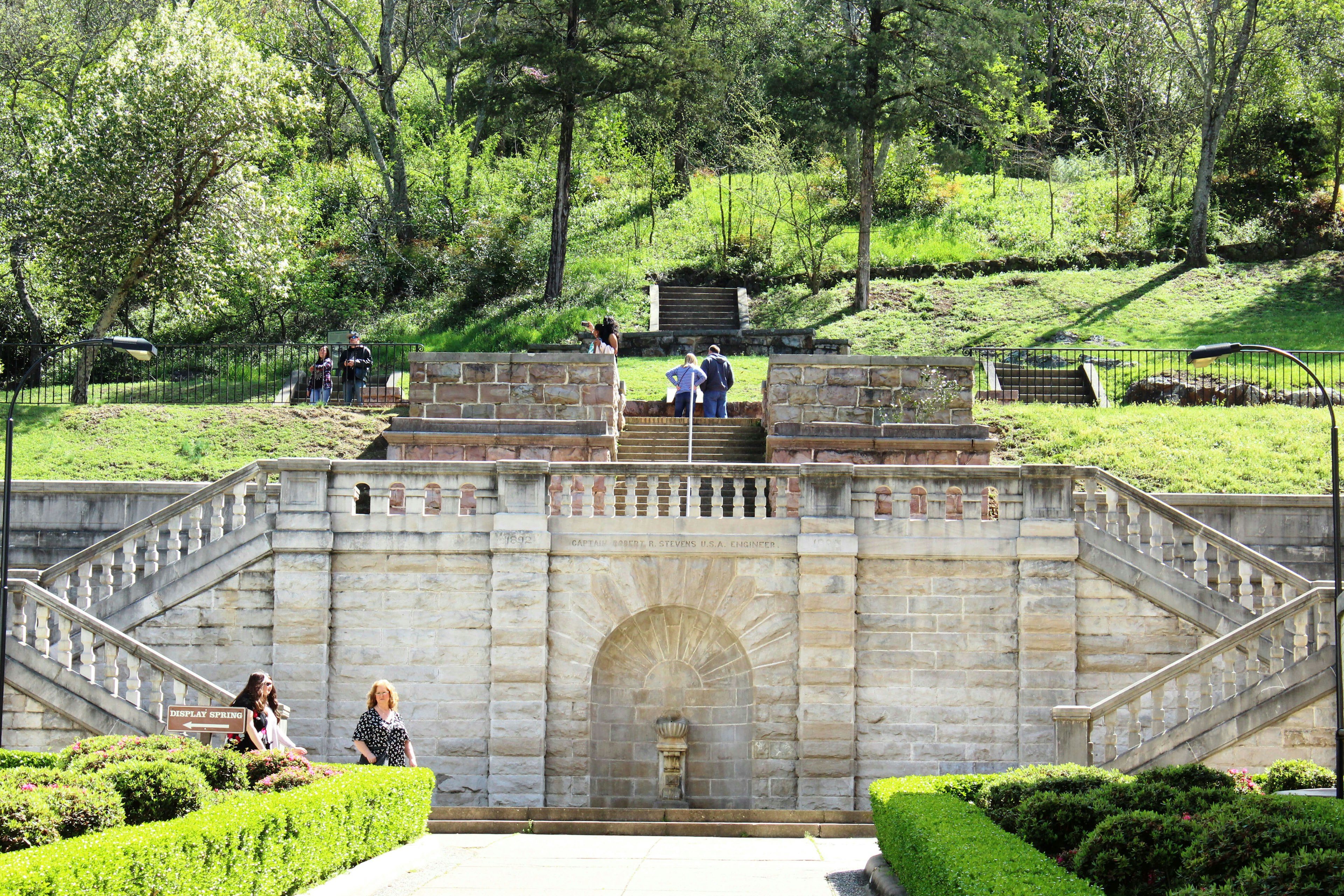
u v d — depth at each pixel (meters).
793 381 25.70
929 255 47.94
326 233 50.91
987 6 39.91
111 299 34.66
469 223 49.84
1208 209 46.75
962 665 19.31
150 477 25.50
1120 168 56.28
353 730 19.12
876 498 19.53
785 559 19.41
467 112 44.91
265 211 36.16
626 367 35.53
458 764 19.14
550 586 19.38
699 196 55.53
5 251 37.53
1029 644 19.19
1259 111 52.09
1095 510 19.97
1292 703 16.75
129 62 35.22
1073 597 19.23
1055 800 11.11
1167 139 52.34
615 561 19.39
